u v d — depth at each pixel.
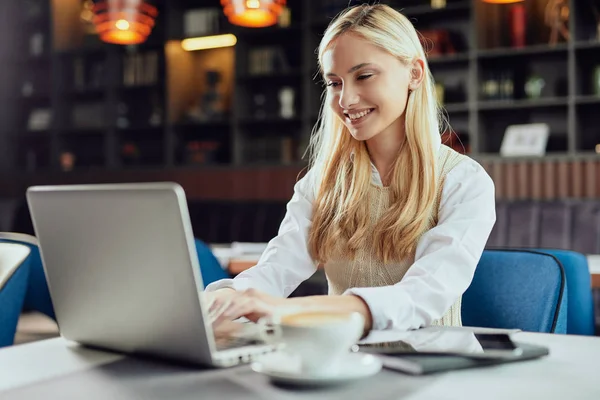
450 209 1.52
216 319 1.12
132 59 6.89
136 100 7.14
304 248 1.65
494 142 5.66
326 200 1.65
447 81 5.80
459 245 1.39
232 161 6.52
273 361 0.96
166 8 6.59
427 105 1.58
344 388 0.88
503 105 5.35
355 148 1.65
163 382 0.93
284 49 6.50
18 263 1.89
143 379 0.95
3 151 7.57
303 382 0.87
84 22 7.23
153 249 0.94
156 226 0.92
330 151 1.68
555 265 1.64
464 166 1.57
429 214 1.55
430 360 0.97
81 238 1.04
